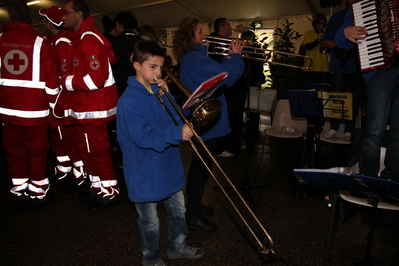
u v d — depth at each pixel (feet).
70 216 8.55
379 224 7.30
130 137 5.18
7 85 8.09
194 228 7.77
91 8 29.30
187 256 6.53
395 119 7.09
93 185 9.16
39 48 8.21
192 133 5.01
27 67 8.12
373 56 7.04
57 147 10.47
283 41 19.80
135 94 5.26
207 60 6.81
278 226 8.17
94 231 7.82
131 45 11.13
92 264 6.57
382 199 6.60
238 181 11.26
